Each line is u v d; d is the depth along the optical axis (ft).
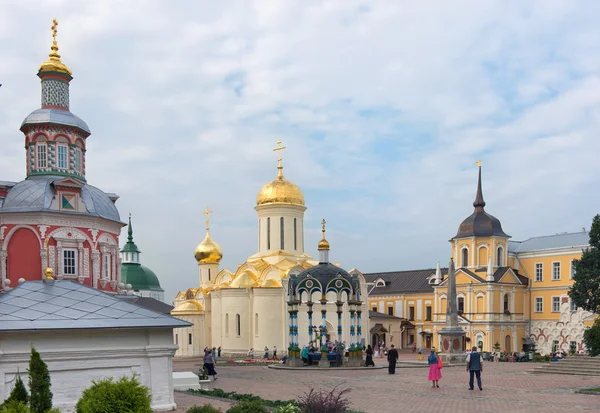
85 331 70.23
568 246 252.83
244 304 227.81
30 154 148.46
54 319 69.10
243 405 60.59
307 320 223.30
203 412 58.95
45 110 149.69
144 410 53.11
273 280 224.74
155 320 74.49
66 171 148.97
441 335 189.16
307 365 164.14
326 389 104.32
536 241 277.03
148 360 73.72
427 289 303.89
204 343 252.01
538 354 213.46
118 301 78.54
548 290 256.32
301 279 170.91
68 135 150.00
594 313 213.87
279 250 244.22
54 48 155.22
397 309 314.76
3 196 143.95
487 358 211.41
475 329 252.21
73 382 68.59
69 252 138.10
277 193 247.70
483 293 253.44
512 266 270.26
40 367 50.47
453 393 97.30
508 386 107.86
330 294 227.40
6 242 134.31
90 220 141.28
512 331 255.09
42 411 49.32
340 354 162.40
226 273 258.37
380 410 78.33
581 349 236.22
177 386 99.04
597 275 200.03
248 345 225.56
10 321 66.54
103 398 52.37
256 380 124.06
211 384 115.75
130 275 374.63
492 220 267.39
